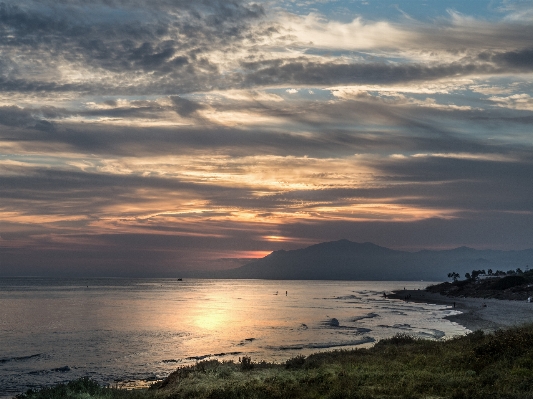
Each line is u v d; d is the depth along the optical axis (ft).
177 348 166.40
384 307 387.55
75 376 120.37
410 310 345.51
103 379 116.37
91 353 157.58
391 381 63.77
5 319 279.28
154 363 138.21
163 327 237.25
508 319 228.43
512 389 54.44
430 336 173.99
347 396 56.24
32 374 123.95
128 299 506.07
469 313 281.74
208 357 145.48
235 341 182.19
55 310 348.59
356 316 291.99
